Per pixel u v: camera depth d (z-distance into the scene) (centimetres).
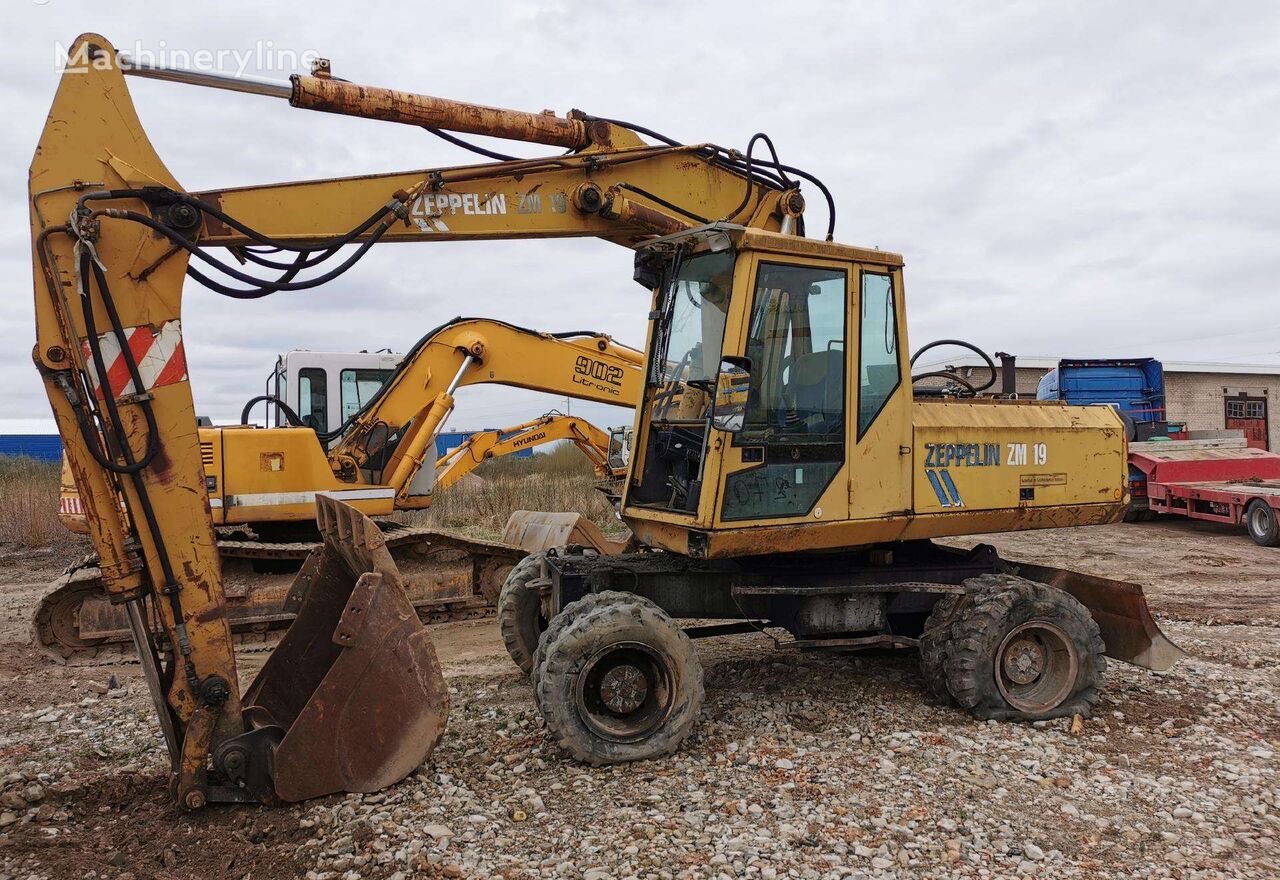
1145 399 1541
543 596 514
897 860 329
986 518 518
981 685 477
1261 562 1041
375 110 431
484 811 368
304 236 425
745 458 448
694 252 479
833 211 555
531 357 814
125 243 359
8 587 955
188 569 368
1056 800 382
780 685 549
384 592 391
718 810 371
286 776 370
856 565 531
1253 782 401
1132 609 525
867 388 482
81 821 369
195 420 372
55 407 352
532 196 481
